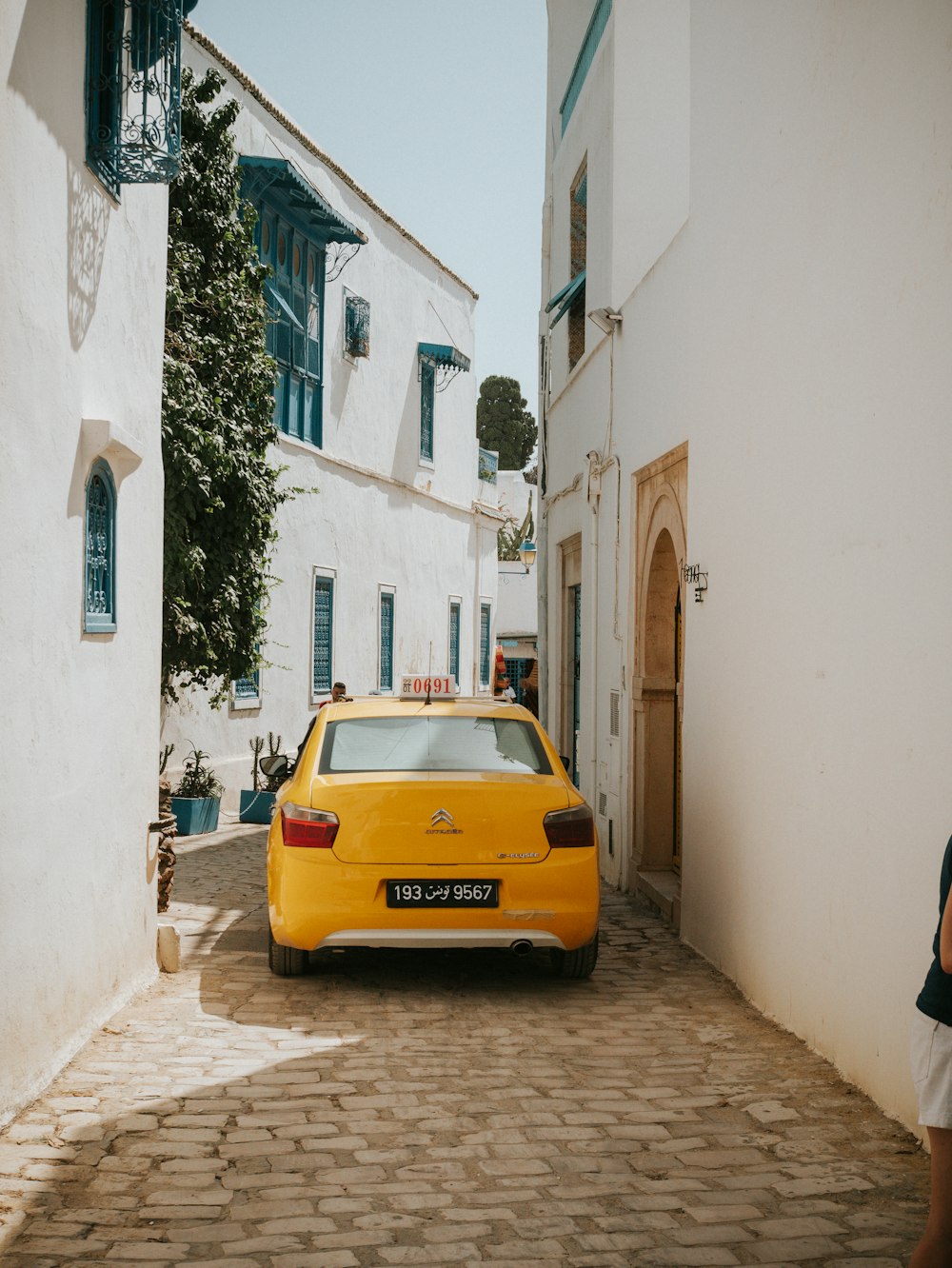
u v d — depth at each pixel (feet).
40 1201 12.62
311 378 69.41
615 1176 13.60
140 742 22.35
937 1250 9.16
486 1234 11.99
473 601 101.14
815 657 19.30
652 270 33.09
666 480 31.60
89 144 18.76
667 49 40.14
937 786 14.82
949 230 14.67
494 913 22.31
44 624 16.51
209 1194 12.92
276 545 64.39
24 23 15.57
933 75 15.12
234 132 59.11
